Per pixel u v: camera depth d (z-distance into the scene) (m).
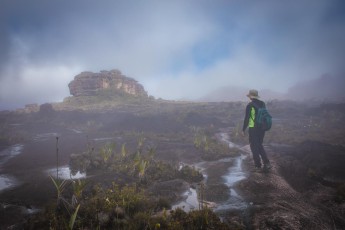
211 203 6.66
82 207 5.79
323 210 6.09
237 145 16.89
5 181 9.80
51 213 5.57
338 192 6.94
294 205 6.33
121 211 5.52
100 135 23.75
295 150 13.41
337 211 6.02
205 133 20.80
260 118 9.17
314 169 9.57
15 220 6.14
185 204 6.73
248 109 9.35
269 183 7.82
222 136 20.83
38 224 5.27
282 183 7.89
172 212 5.74
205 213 5.46
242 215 5.88
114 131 25.62
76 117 36.56
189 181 8.96
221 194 7.34
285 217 5.52
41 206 6.95
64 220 4.94
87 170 10.89
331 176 8.98
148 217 5.37
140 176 8.95
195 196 7.34
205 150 13.98
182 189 7.88
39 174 10.59
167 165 10.52
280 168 9.68
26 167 12.10
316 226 5.28
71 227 4.51
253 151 9.42
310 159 11.14
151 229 5.05
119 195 6.71
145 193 7.46
